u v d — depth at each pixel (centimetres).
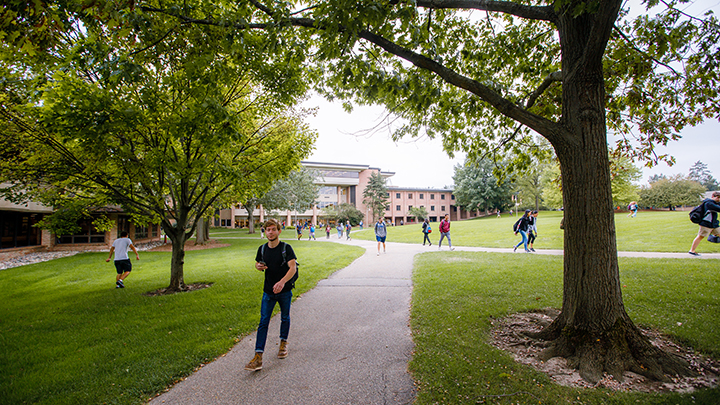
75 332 488
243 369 355
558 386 291
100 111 481
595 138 344
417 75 451
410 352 383
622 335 332
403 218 6981
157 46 432
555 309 505
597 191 343
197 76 476
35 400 302
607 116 602
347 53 424
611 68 552
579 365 325
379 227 1416
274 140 845
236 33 405
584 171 347
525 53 599
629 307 488
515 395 278
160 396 305
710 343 352
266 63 617
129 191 750
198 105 501
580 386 293
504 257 1088
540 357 351
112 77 392
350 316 535
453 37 578
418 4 401
